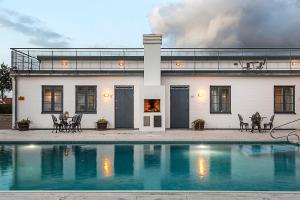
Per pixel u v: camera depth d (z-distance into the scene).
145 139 16.48
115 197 6.82
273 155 13.55
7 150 14.74
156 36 21.33
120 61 25.97
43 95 22.42
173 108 22.31
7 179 9.73
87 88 22.44
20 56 22.95
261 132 20.25
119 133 19.55
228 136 17.94
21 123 21.47
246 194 7.01
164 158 13.02
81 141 16.05
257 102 22.34
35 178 9.86
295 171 10.68
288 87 22.39
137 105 22.30
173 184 9.12
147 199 6.68
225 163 12.02
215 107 22.39
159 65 21.33
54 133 19.56
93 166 11.59
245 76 22.33
